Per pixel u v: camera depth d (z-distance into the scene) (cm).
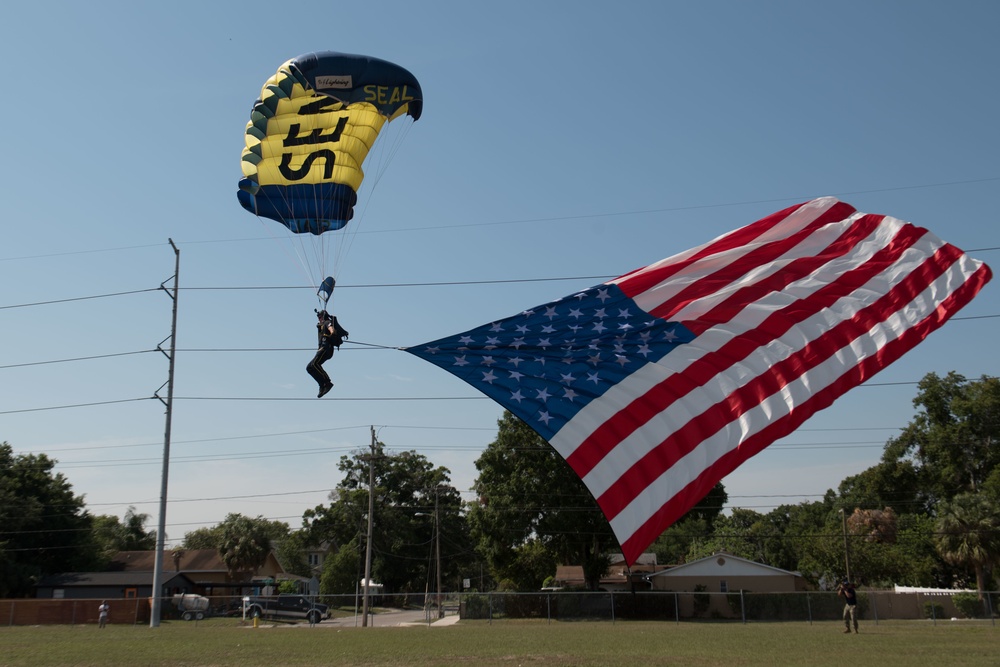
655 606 5541
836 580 7494
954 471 7412
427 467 10394
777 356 1219
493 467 6481
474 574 13450
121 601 5272
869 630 4078
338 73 1919
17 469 7312
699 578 6569
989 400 7294
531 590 6894
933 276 1277
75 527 7525
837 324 1249
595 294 1251
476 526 6562
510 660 2481
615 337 1214
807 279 1270
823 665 2277
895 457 7906
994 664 2292
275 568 9969
